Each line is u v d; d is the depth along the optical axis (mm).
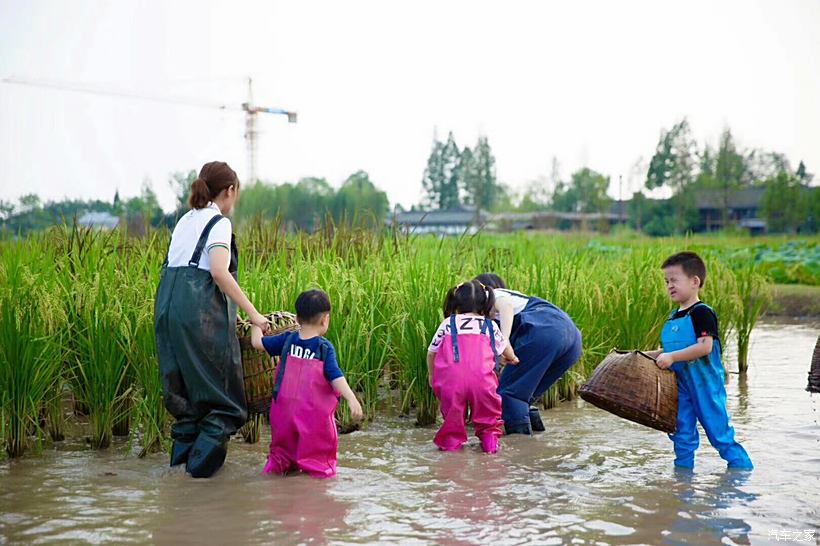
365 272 8148
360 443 6398
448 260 9055
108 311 6156
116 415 6352
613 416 7512
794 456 5926
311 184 46656
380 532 4270
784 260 23562
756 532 4285
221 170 5602
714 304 9758
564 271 8898
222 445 5328
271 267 7844
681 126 78875
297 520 4465
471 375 6117
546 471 5547
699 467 5645
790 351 11742
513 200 99875
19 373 5816
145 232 9359
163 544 4086
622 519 4492
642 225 81250
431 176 118812
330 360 5387
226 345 5312
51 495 4918
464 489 5098
